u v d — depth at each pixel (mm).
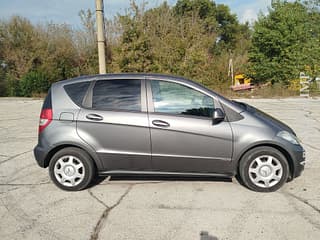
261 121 4113
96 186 4461
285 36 20547
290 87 19938
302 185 4320
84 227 3330
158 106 4156
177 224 3344
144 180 4637
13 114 12547
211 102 4141
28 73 23438
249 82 22594
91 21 26375
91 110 4223
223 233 3148
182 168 4152
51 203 3932
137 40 18750
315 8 21703
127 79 4316
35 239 3117
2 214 3652
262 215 3488
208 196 4016
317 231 3146
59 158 4297
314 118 10148
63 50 25125
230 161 4086
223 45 41531
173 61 19672
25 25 25109
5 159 5941
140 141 4117
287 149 4043
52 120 4262
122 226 3332
